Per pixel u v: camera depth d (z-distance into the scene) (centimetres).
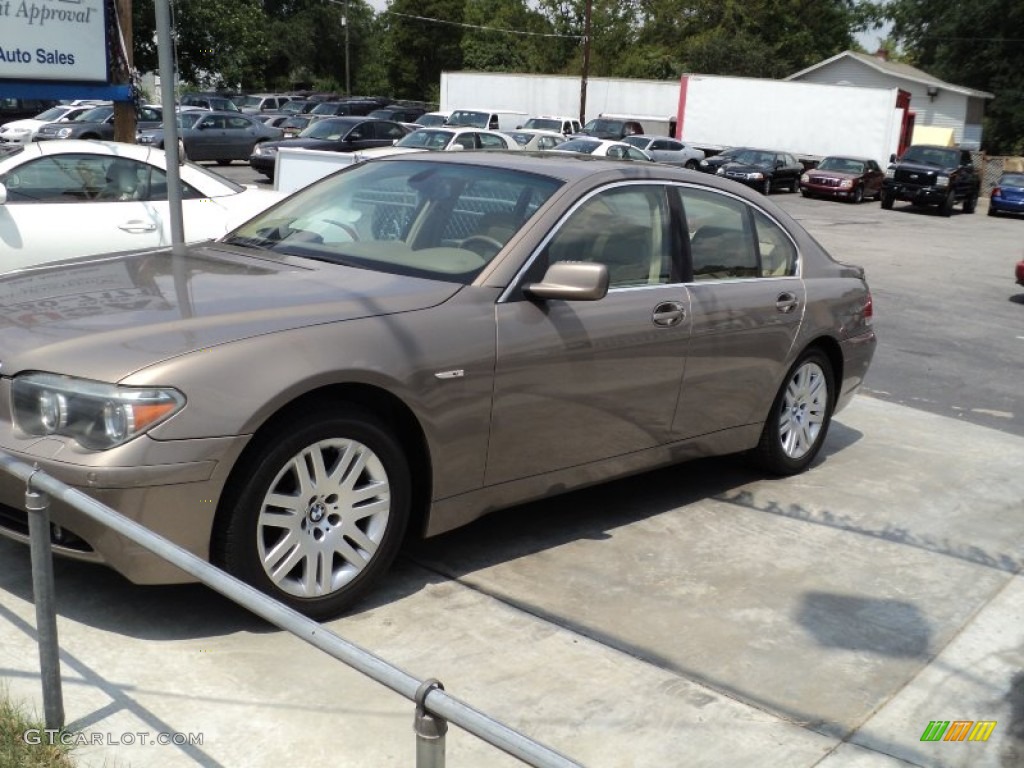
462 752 299
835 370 588
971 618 412
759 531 488
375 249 432
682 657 362
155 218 750
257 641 344
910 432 698
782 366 532
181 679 318
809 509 524
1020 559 478
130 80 877
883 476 591
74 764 272
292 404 341
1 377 330
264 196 832
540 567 427
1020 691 359
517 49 7569
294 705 311
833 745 316
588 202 439
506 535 459
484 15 7981
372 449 362
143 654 330
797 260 552
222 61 4753
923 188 3097
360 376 349
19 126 2747
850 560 462
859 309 586
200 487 319
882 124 3666
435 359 371
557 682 338
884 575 448
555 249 420
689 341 468
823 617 403
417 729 188
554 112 4412
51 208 706
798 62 6850
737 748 310
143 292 376
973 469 618
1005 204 3225
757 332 508
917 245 2159
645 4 7362
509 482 411
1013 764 315
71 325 341
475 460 393
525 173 451
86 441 314
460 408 380
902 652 380
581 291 388
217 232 779
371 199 467
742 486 553
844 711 337
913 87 4828
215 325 340
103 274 405
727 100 3881
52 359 322
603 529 475
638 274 455
